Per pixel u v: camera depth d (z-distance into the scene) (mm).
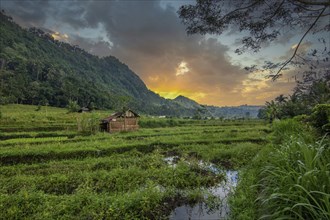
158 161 11945
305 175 3570
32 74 101250
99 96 97250
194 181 9125
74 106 57625
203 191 8227
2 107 62656
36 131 31609
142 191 7398
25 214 6039
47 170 10727
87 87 104438
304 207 3586
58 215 5969
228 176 10117
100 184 8555
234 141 19797
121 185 8547
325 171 3635
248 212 5289
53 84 96188
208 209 6980
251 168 8844
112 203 6387
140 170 9984
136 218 6016
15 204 6312
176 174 9391
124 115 36188
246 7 5152
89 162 12000
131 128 36406
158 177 9336
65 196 7000
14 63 103125
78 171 10359
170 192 7879
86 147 15680
